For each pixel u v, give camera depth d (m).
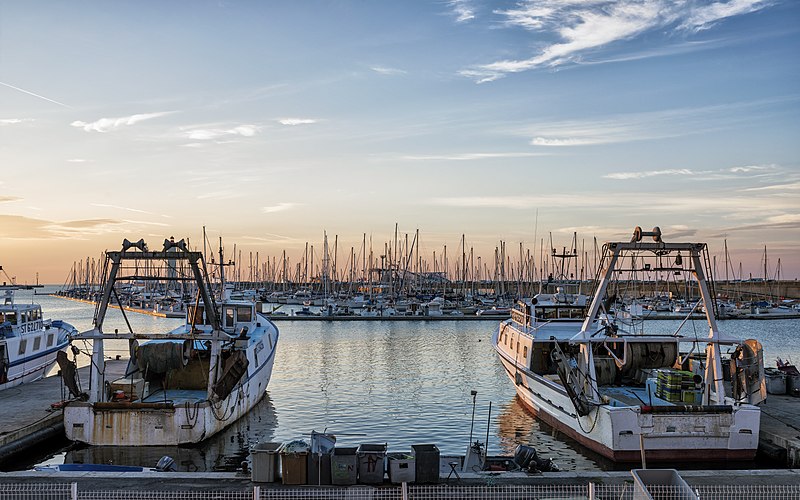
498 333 38.06
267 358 34.38
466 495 15.60
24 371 33.69
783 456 21.66
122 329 85.81
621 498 15.29
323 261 139.75
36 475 16.97
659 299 108.06
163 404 23.25
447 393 38.38
